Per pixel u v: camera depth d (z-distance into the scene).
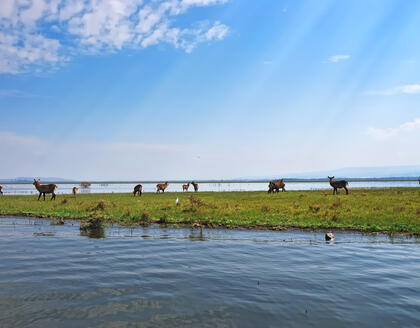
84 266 8.90
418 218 16.38
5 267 8.78
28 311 5.91
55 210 22.19
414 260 9.59
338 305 6.19
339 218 17.05
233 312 5.88
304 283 7.46
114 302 6.34
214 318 5.63
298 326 5.32
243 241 12.60
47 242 12.34
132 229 15.49
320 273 8.24
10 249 11.10
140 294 6.76
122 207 23.17
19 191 67.50
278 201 26.59
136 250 10.95
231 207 22.11
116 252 10.64
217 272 8.33
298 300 6.44
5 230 15.30
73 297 6.59
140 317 5.67
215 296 6.66
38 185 32.19
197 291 6.94
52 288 7.11
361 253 10.52
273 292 6.88
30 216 20.08
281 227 15.45
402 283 7.45
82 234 14.20
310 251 10.83
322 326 5.32
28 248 11.26
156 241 12.60
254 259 9.72
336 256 10.11
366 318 5.62
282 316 5.71
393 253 10.52
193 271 8.42
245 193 41.88
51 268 8.68
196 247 11.47
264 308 6.05
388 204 21.98
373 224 15.45
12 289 7.04
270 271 8.43
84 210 21.95
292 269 8.62
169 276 7.99
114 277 7.90
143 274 8.15
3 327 5.27
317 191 42.97
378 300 6.43
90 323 5.44
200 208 21.45
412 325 5.34
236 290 7.00
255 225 16.00
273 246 11.66
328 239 12.85
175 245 11.82
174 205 24.30
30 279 7.74
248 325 5.37
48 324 5.40
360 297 6.59
